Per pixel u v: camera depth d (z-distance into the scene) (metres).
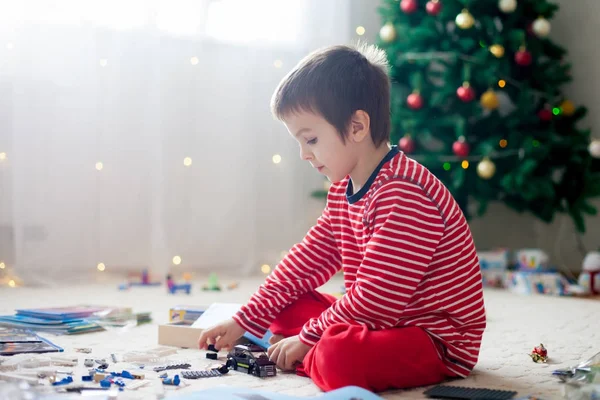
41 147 2.67
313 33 3.13
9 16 2.61
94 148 2.77
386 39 2.97
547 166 2.97
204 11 2.93
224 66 3.00
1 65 2.61
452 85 2.93
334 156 1.29
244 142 3.03
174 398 0.98
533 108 3.06
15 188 2.62
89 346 1.47
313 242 1.45
